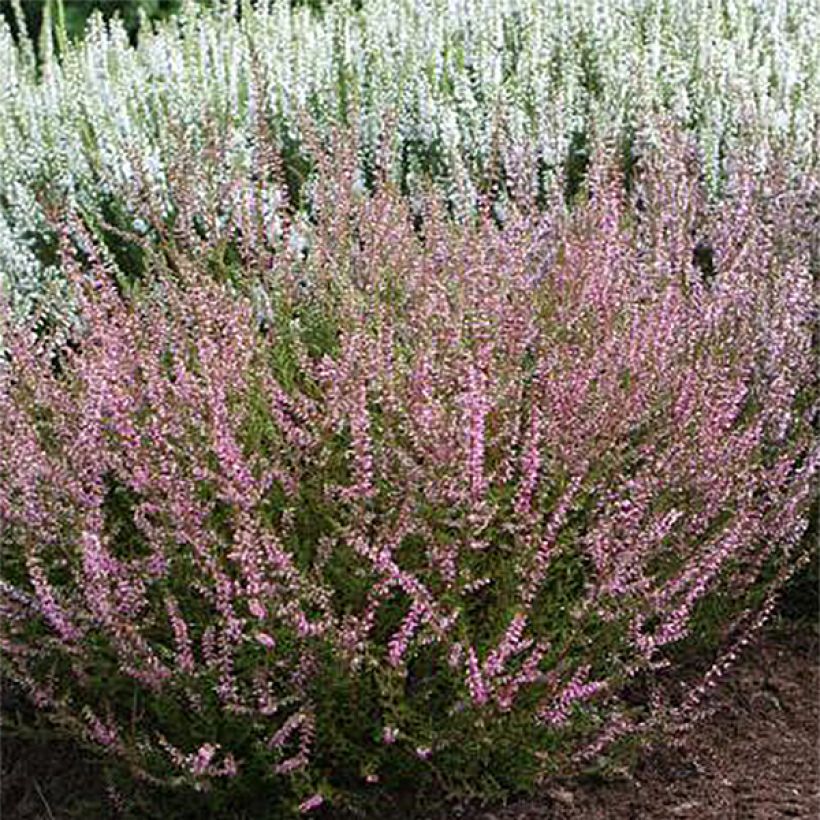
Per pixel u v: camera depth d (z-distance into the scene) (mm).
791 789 3014
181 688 2811
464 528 2770
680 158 4270
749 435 3180
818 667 3461
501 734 2787
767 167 4301
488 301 3195
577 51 5496
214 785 2869
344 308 3156
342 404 2883
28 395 3150
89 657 2822
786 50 5332
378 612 2824
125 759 2859
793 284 3598
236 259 4117
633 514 2881
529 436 2852
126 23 8820
